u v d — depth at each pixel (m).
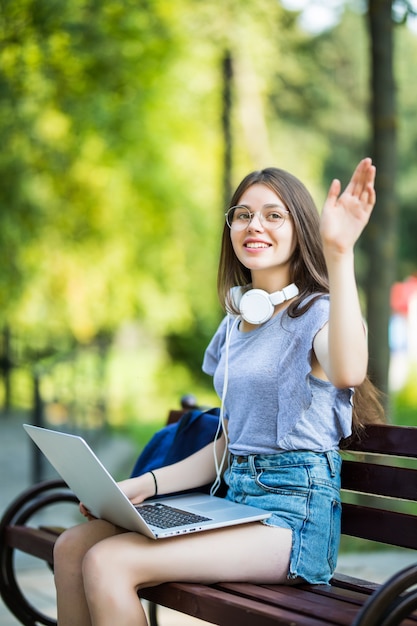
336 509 3.38
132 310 21.34
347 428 3.38
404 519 3.42
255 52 14.62
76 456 3.24
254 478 3.41
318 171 23.42
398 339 24.84
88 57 12.27
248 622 2.95
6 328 16.70
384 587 2.65
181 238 21.22
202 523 3.20
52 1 11.37
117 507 3.22
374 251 7.33
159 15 12.66
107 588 3.10
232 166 15.02
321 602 3.08
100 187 18.02
